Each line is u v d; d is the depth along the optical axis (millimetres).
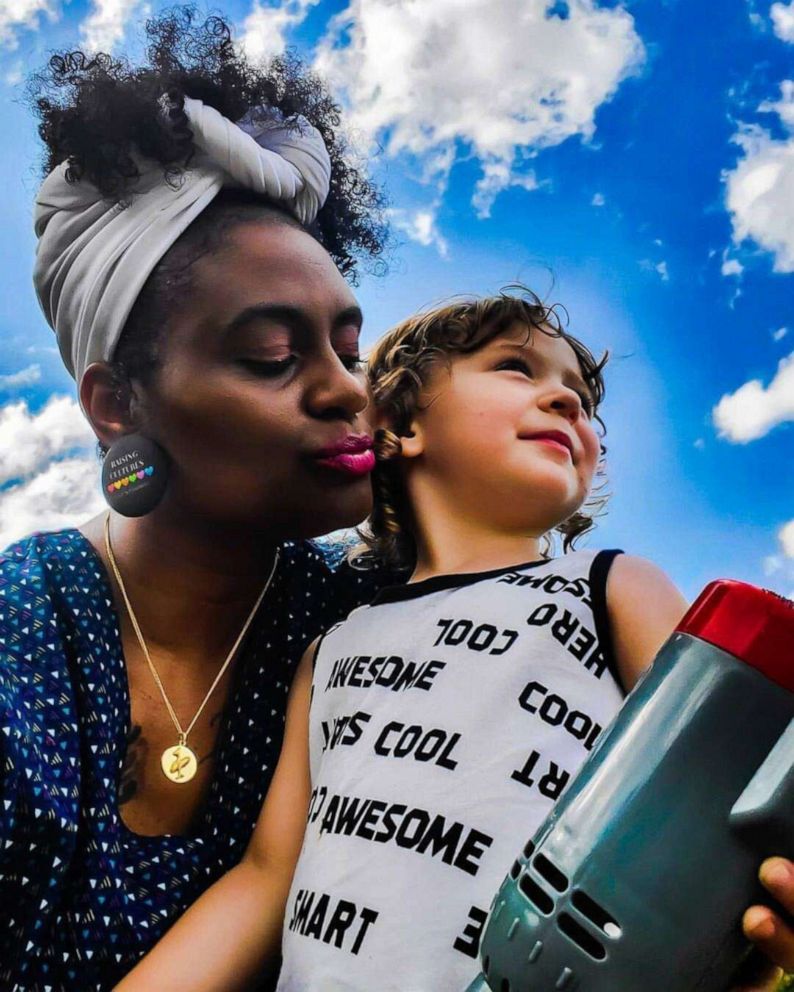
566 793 338
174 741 563
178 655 579
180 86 547
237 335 498
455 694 466
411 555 642
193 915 507
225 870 544
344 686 520
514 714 450
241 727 569
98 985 494
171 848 533
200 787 559
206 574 562
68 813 498
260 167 536
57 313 562
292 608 607
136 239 517
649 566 504
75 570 571
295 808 532
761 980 316
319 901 438
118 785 543
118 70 555
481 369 592
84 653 546
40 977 489
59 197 549
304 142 578
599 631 477
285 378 507
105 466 526
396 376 609
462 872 414
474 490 569
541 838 332
